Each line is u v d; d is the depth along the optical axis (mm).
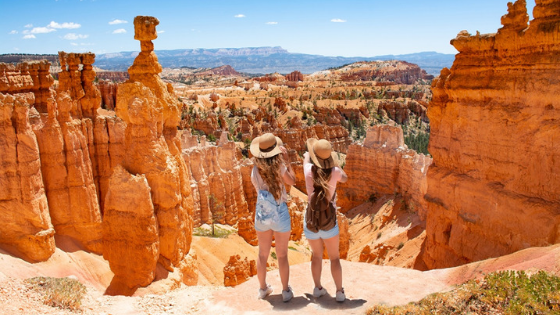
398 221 33750
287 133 101000
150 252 19250
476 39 16438
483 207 16234
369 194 44219
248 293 9820
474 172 16875
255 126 116500
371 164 43812
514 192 14992
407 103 175250
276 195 8648
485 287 8570
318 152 8297
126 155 20375
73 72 29859
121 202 19125
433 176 19125
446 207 18234
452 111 18078
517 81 14906
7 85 30750
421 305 8398
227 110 140500
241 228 37156
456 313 8070
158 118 20938
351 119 152375
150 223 19234
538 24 14039
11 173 22078
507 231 15102
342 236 32531
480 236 16406
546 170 13859
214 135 103562
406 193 36906
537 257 9695
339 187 47281
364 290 9398
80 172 26641
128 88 20203
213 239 33562
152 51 24297
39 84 34500
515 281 8438
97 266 25109
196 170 43500
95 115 30828
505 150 15398
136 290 18953
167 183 20375
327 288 9602
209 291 12414
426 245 20469
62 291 12125
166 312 10922
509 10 15172
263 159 8531
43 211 23188
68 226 26203
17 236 22266
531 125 14406
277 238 8867
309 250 36406
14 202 22156
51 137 25312
